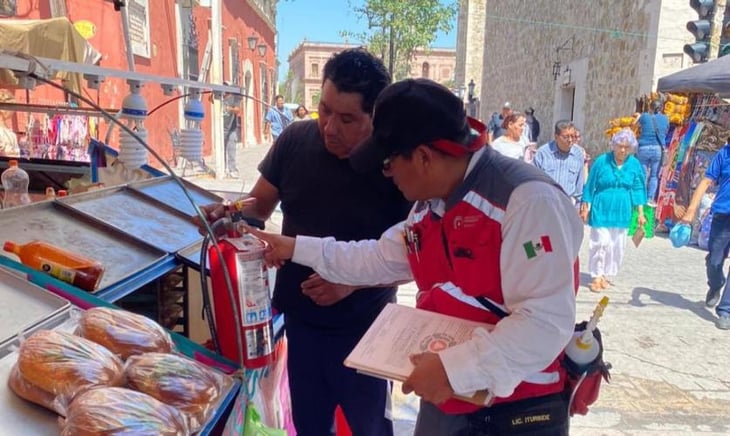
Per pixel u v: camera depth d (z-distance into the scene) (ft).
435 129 4.50
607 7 42.80
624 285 19.81
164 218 8.23
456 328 5.01
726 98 26.91
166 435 3.67
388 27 62.08
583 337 5.17
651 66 35.22
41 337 4.02
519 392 5.05
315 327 7.44
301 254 6.22
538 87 62.44
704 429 10.80
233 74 63.93
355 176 7.05
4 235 5.98
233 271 5.39
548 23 58.90
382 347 4.93
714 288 17.61
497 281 4.78
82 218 7.02
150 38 36.94
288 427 8.17
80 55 17.54
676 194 29.50
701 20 26.94
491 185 4.62
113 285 5.83
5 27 16.53
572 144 20.77
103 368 4.00
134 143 10.00
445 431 5.44
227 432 4.65
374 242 6.27
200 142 11.64
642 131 29.73
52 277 5.28
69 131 19.25
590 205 19.17
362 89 6.22
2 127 18.13
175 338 5.25
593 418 11.07
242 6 69.15
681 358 13.92
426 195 4.86
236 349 5.47
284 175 7.45
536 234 4.36
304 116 37.19
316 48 193.67
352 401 7.57
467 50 98.07
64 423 3.67
